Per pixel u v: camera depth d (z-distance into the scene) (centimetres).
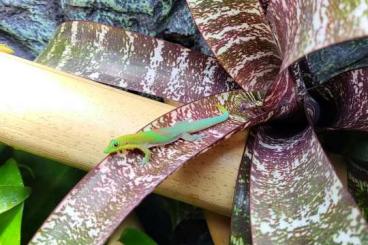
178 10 41
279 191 26
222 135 28
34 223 37
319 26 20
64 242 25
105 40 35
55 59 35
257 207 25
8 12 44
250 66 32
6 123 30
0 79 30
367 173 31
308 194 24
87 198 26
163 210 41
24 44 45
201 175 30
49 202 38
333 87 32
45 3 43
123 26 41
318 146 26
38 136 30
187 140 29
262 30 30
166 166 27
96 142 30
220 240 33
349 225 22
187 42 42
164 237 41
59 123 30
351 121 30
